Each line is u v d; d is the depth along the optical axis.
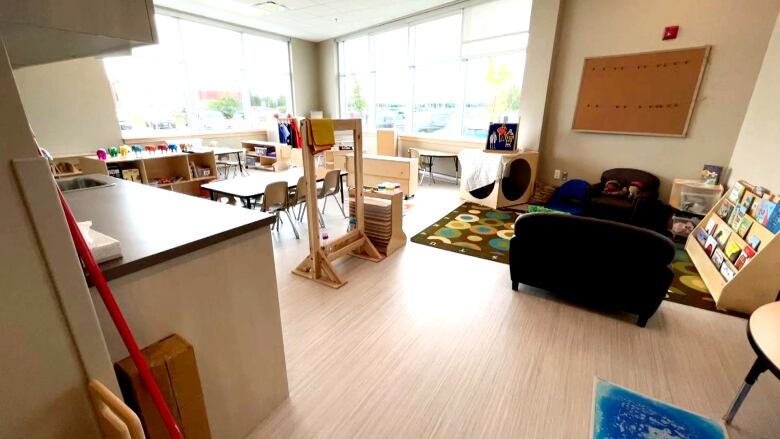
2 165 0.64
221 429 1.33
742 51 3.34
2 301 0.67
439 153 5.99
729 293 2.23
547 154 4.84
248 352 1.39
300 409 1.54
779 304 1.47
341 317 2.23
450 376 1.73
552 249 2.23
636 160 4.16
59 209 0.72
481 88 5.77
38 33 0.76
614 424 1.47
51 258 0.72
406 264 3.02
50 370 0.76
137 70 5.86
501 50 5.34
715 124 3.59
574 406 1.56
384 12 5.84
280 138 7.27
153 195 1.74
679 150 3.85
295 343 1.98
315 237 2.65
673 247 1.86
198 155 4.93
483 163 4.60
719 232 2.78
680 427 1.46
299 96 8.14
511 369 1.78
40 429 0.77
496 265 2.99
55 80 4.20
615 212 3.67
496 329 2.11
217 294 1.23
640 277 2.01
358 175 2.92
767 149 2.78
